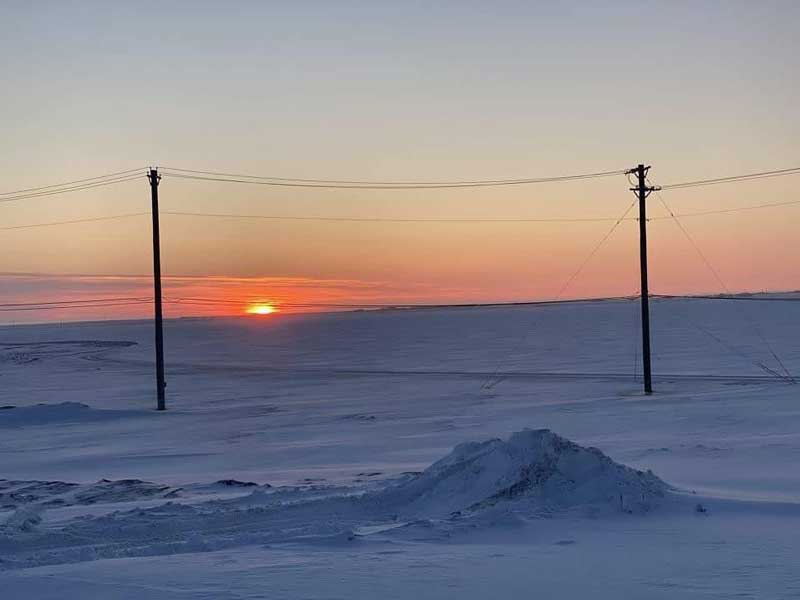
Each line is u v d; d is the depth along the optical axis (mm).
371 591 8195
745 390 36938
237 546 11156
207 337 137375
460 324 146750
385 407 37719
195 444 28359
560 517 12500
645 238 38469
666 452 20719
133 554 10773
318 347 97062
